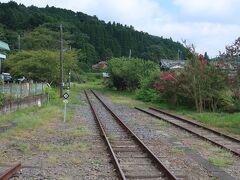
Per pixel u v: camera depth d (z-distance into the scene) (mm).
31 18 125062
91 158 13094
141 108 36625
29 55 58531
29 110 28297
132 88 68312
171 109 35531
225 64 31922
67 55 61656
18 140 16422
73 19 185250
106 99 49156
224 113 30062
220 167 12086
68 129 20531
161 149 15195
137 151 14492
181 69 35375
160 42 175875
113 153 13039
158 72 48031
